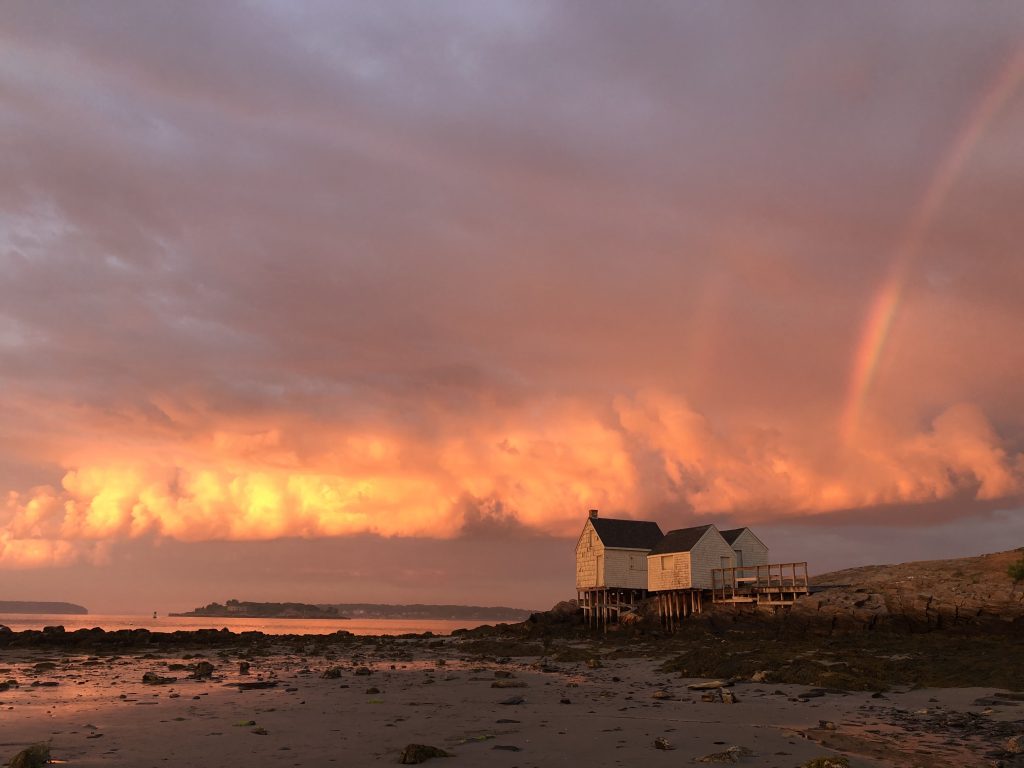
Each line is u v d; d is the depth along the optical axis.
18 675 39.97
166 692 31.77
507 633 82.50
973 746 18.58
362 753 18.50
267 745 19.52
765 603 62.53
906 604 52.59
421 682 36.16
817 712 24.50
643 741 19.67
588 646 62.09
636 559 78.94
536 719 23.81
